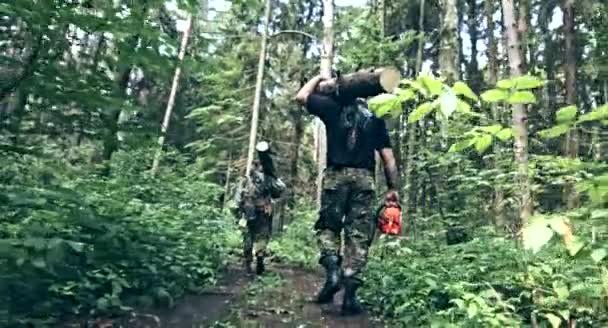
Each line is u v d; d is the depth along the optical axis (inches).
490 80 629.6
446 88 80.2
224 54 950.4
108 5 185.5
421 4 690.8
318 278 327.0
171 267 248.2
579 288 158.4
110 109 191.3
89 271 203.8
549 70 667.4
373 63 540.1
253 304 233.5
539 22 697.6
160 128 214.1
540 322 184.1
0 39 176.4
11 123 184.7
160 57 198.4
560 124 79.9
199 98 1032.2
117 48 193.5
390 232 224.7
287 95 968.9
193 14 217.8
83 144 237.5
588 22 561.9
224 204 588.1
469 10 820.0
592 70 557.9
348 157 226.2
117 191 349.4
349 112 223.9
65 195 195.5
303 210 722.8
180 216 386.6
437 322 182.2
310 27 966.4
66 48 180.4
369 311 226.1
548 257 196.7
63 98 182.4
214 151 954.1
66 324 178.4
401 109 88.2
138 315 198.2
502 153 290.7
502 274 218.2
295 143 972.6
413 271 252.2
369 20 640.4
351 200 225.1
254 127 840.3
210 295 249.3
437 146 402.9
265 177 339.6
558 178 194.4
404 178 517.0
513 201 261.4
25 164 214.7
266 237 336.2
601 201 83.4
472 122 257.8
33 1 160.4
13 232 170.4
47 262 156.4
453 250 298.5
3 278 167.0
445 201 401.1
